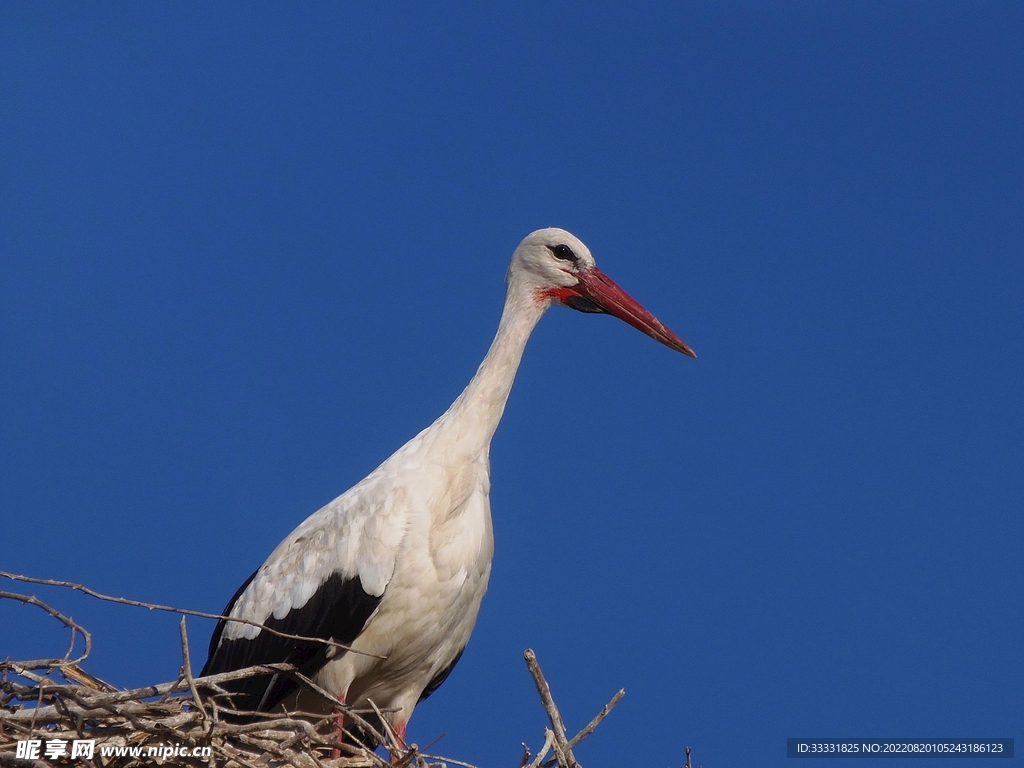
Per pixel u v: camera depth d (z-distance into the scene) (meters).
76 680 11.32
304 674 13.16
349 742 13.41
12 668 10.67
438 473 13.32
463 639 13.82
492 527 13.82
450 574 13.09
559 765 11.54
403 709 13.58
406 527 13.03
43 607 10.83
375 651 13.12
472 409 13.77
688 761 12.00
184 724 10.88
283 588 13.34
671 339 14.58
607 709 11.66
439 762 11.78
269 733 11.14
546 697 11.96
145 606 10.85
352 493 13.55
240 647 13.48
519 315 14.55
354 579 13.03
